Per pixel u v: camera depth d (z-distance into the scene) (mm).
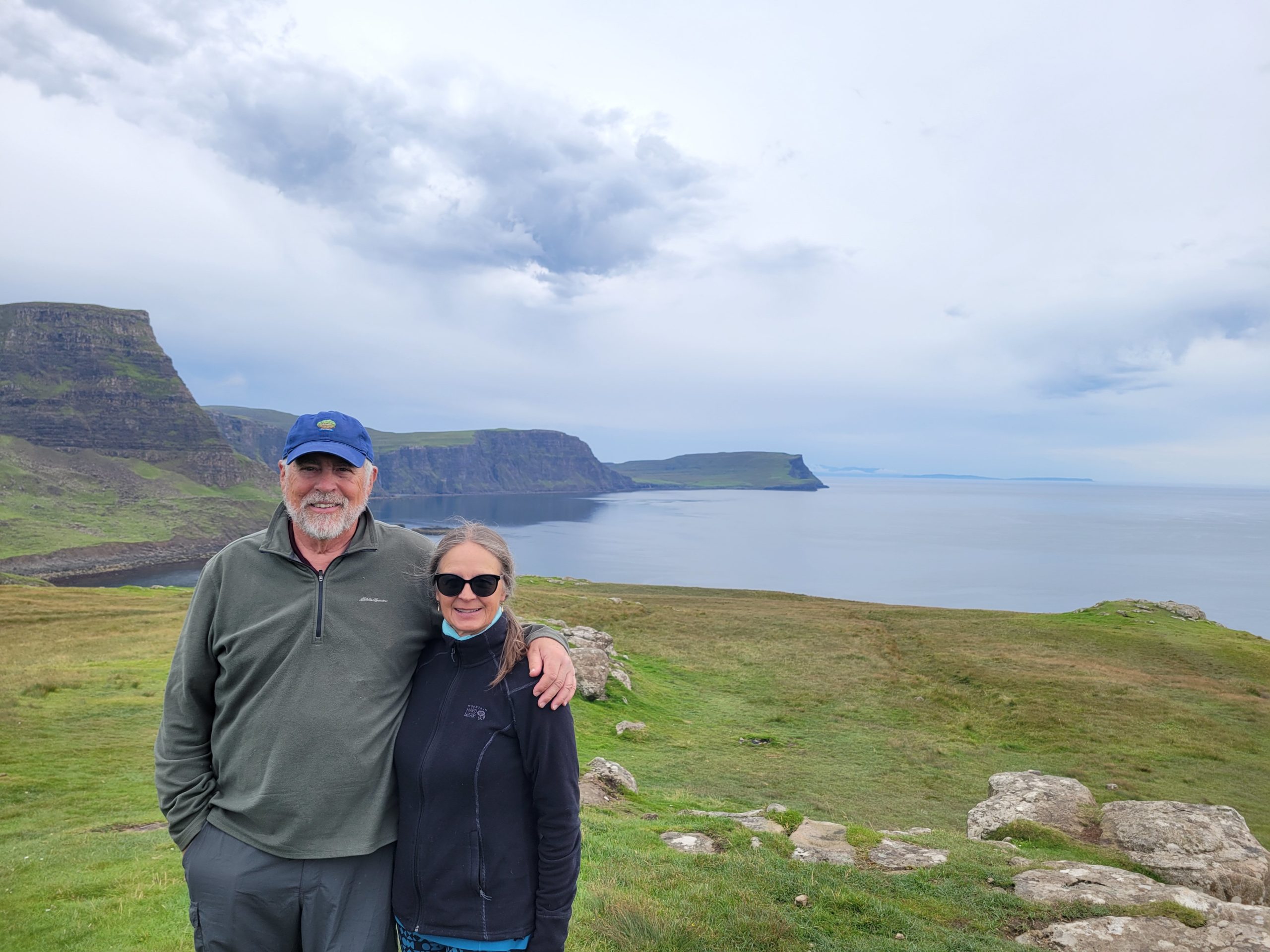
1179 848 11391
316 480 3275
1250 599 161875
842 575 192125
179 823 3350
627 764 23047
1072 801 13930
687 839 11227
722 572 194875
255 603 3305
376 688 3350
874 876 9609
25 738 18328
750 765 24750
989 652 46625
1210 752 28000
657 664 41812
